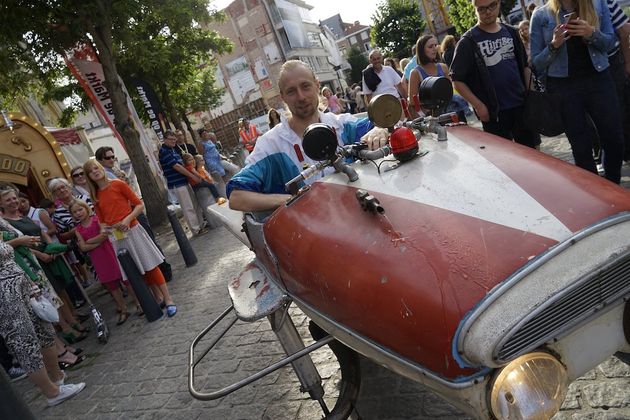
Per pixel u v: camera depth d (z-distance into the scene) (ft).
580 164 12.39
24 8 33.12
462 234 4.57
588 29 10.73
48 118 81.92
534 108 12.22
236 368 11.96
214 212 12.39
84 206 17.62
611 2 13.01
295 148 8.56
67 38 37.27
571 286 3.94
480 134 6.32
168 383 12.42
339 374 10.01
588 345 4.42
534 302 3.90
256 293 7.05
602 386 7.41
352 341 5.25
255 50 150.30
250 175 8.28
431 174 5.52
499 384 4.00
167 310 17.52
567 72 11.59
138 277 17.06
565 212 4.50
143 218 21.45
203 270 21.93
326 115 9.04
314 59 172.24
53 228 20.65
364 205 5.34
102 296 23.63
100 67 39.50
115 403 12.34
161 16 45.06
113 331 17.80
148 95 49.60
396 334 4.52
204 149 34.27
